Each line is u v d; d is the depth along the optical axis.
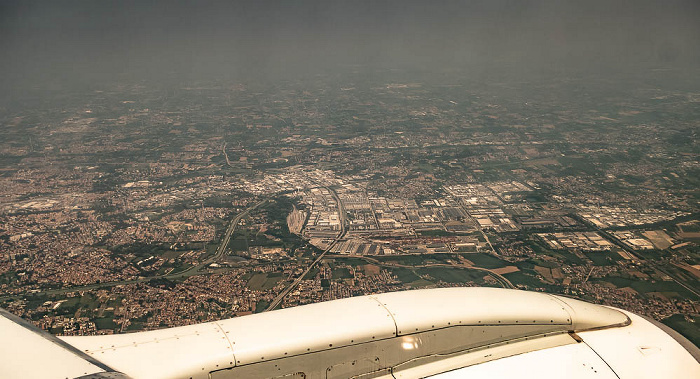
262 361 4.93
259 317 5.44
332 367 5.23
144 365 4.58
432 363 5.64
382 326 5.43
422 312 5.71
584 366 5.75
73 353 3.82
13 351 3.54
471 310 5.88
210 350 4.85
